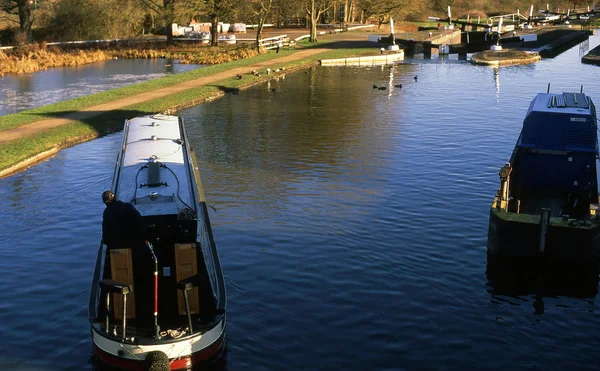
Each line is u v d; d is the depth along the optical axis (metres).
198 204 17.11
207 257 15.19
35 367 13.07
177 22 75.62
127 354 12.30
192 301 13.06
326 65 61.25
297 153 28.58
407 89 46.38
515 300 15.80
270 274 16.92
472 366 13.12
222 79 49.19
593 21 115.06
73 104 38.97
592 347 13.88
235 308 15.20
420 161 27.27
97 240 19.38
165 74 56.19
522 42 73.88
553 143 20.25
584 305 15.62
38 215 21.33
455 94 44.00
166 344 12.28
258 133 32.47
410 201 22.36
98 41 73.44
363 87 47.41
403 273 17.08
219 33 87.56
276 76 53.03
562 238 17.06
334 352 13.57
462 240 19.16
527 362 13.27
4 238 19.39
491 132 32.47
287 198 22.59
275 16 93.50
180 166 18.58
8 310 15.27
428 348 13.75
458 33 87.50
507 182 18.78
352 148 29.42
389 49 66.69
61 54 65.12
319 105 40.19
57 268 17.50
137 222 13.76
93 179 25.22
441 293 16.08
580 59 65.31
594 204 18.44
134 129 22.48
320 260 17.75
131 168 18.30
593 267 17.34
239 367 12.98
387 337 14.15
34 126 32.94
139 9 80.88
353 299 15.74
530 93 44.06
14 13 70.75
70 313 15.17
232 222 20.33
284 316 14.93
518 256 17.55
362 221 20.50
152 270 14.28
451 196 22.92
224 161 27.28
